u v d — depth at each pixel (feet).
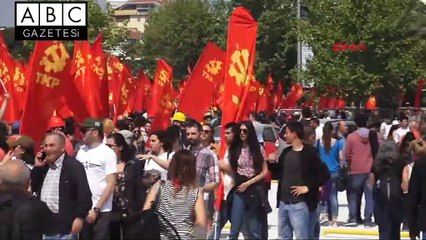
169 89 60.34
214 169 33.58
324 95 117.19
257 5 167.12
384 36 112.57
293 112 96.32
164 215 26.17
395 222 37.19
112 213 29.22
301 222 31.09
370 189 46.83
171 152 33.45
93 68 47.98
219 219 35.19
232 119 37.76
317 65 114.93
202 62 54.65
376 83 113.09
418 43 116.98
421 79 115.85
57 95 35.96
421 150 30.73
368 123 48.55
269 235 45.09
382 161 36.86
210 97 54.95
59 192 26.58
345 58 113.50
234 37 38.19
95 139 29.45
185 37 191.83
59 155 26.89
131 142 42.39
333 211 47.78
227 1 191.72
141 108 86.17
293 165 31.40
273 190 66.69
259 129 55.01
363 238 44.42
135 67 196.85
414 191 30.55
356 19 111.86
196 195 26.35
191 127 34.17
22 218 21.20
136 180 30.17
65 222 26.45
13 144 30.60
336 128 50.26
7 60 51.37
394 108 122.62
